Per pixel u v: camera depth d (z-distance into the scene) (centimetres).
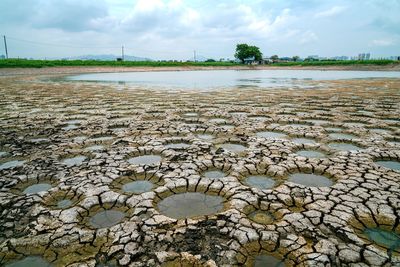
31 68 4456
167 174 495
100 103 1343
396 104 1253
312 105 1241
